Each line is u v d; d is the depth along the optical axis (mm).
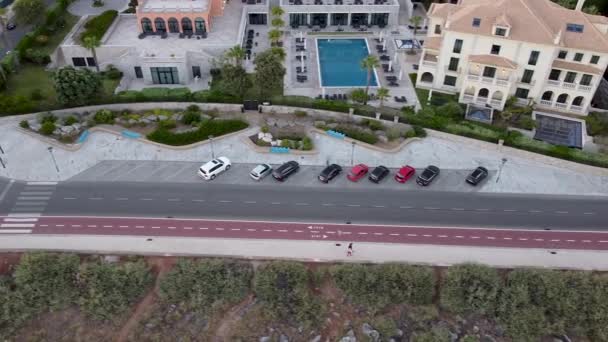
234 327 48625
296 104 74375
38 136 69188
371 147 68438
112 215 57781
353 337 48125
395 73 86500
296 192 61812
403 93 80688
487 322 49594
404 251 54000
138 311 49875
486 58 73500
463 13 75438
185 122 71562
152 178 63375
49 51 87812
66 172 63875
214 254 52969
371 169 65625
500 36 71438
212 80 82938
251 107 75375
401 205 60188
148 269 51406
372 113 72938
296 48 94250
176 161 66188
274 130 71250
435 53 79875
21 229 55719
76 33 89062
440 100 78500
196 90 80125
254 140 69562
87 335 48219
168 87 80750
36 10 89188
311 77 85125
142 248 53594
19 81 80750
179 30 89375
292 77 85062
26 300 49344
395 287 50250
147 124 72188
